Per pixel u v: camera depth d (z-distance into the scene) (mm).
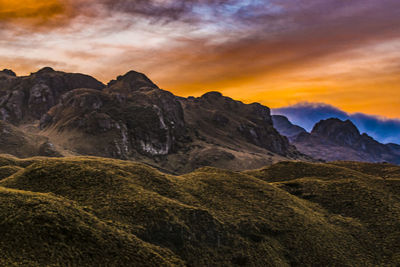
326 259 48312
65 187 50281
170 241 42750
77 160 64188
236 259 44438
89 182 52625
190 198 58781
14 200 35750
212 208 56688
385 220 61781
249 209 59875
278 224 56031
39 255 28609
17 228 30688
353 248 52906
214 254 44125
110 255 33156
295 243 51531
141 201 48406
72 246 31750
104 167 61375
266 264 44844
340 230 59062
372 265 48250
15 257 27094
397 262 48594
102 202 46469
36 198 37844
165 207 48156
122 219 42938
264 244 49219
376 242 55250
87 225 36156
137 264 33531
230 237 48156
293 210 62656
